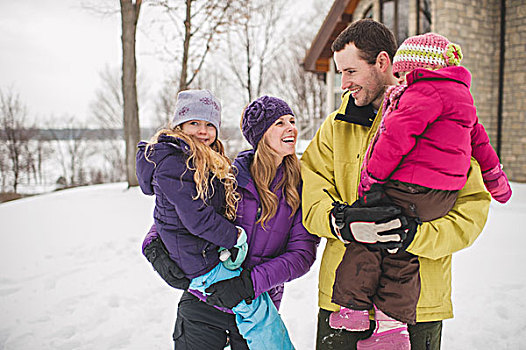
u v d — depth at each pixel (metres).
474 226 1.48
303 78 33.72
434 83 1.43
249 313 1.73
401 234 1.39
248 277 1.71
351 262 1.55
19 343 3.17
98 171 38.00
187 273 1.72
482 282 3.94
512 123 10.75
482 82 10.87
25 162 32.38
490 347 2.84
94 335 3.28
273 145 1.83
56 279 4.56
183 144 1.74
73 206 9.20
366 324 1.60
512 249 4.85
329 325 1.73
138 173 1.79
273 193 1.82
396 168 1.45
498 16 10.88
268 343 1.76
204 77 29.59
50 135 36.72
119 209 8.63
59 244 5.99
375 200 1.45
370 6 12.30
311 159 1.90
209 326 1.84
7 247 5.91
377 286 1.54
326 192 1.74
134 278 4.55
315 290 4.04
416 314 1.54
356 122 1.74
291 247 1.88
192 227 1.67
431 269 1.57
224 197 1.81
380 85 1.69
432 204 1.42
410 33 11.34
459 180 1.43
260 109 1.82
